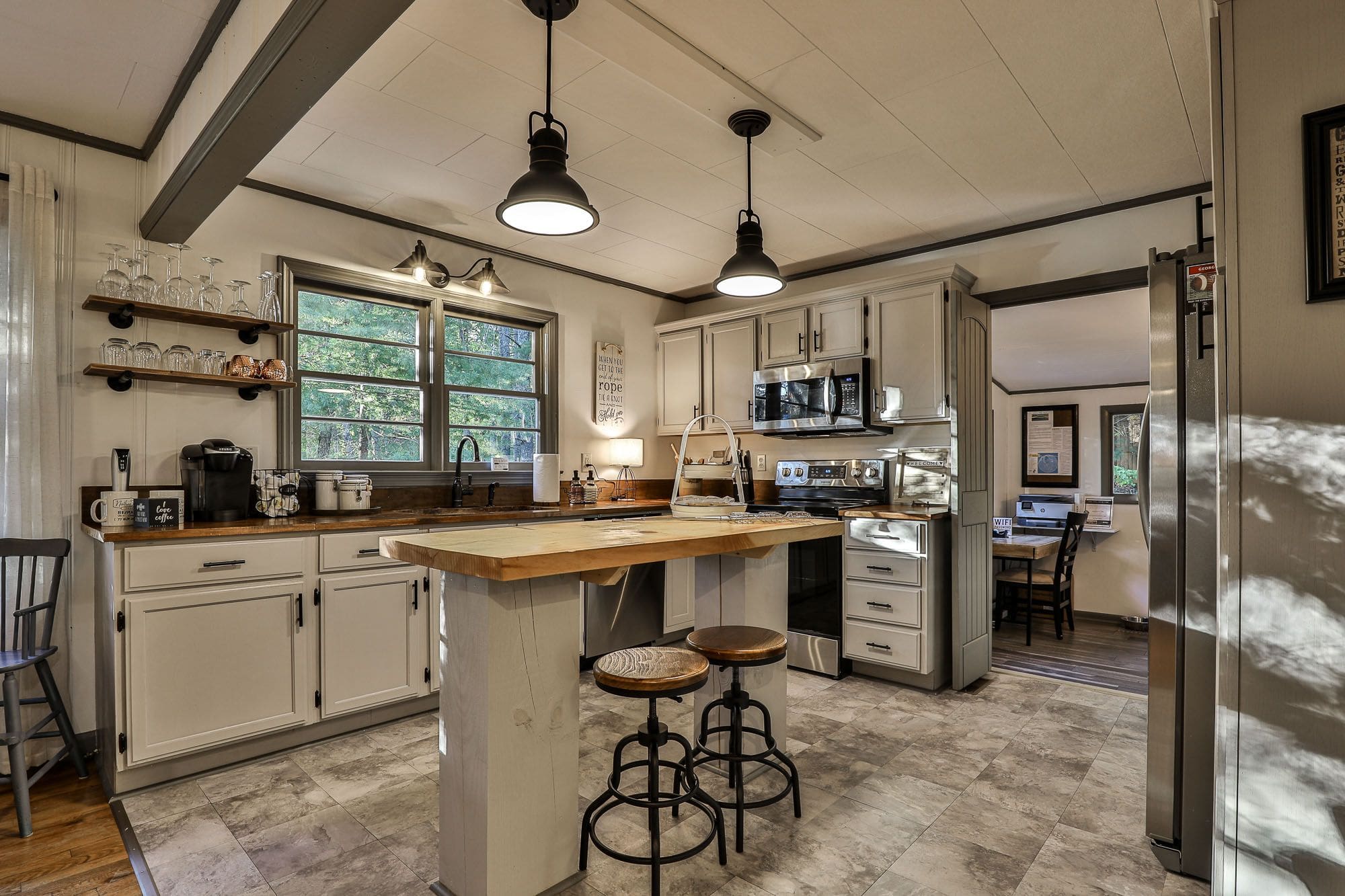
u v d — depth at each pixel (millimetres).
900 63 2191
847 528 3645
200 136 2113
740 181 3107
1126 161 2895
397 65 2229
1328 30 1230
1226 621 1341
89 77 2350
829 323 4051
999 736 2836
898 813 2184
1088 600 5691
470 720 1670
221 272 3031
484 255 4020
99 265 2730
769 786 2363
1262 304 1290
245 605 2525
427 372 3797
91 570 2664
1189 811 1857
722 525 2291
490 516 3279
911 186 3146
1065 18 1978
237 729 2498
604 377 4645
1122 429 6113
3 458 2473
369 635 2844
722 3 1912
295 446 3260
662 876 1843
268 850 1974
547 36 1941
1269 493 1291
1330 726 1242
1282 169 1267
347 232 3430
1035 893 1781
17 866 1906
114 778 2293
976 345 3773
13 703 2100
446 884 1756
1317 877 1253
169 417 2865
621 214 3518
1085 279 3422
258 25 1743
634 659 1890
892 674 3607
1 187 2512
